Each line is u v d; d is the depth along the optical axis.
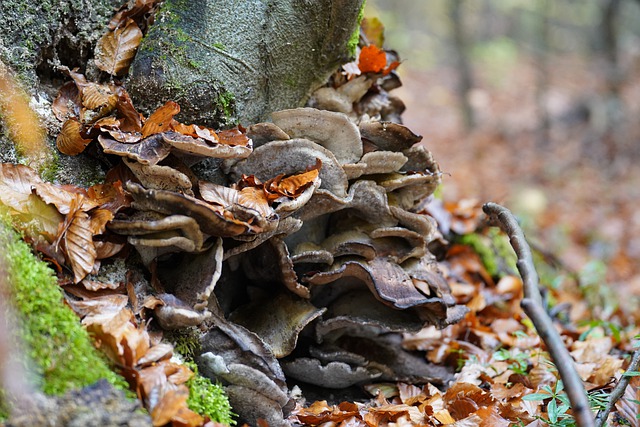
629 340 3.87
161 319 2.30
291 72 2.91
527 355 3.42
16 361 1.86
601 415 2.42
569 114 17.06
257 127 2.62
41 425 1.82
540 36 24.69
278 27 2.80
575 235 9.66
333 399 3.01
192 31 2.66
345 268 2.73
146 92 2.63
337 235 2.90
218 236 2.40
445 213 4.68
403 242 3.00
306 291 2.73
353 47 3.07
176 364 2.18
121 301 2.28
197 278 2.39
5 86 2.48
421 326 2.93
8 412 1.79
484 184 12.96
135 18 2.80
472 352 3.55
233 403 2.41
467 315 3.91
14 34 2.58
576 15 25.98
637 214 11.02
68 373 1.94
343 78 3.15
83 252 2.26
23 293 2.02
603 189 12.49
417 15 26.38
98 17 2.80
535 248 5.56
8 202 2.23
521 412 2.72
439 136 16.53
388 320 2.89
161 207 2.29
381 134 2.81
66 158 2.58
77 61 2.80
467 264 4.63
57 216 2.31
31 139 2.50
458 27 18.17
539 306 2.06
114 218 2.36
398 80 3.42
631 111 16.27
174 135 2.34
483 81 21.75
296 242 2.88
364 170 2.73
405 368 3.22
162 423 1.96
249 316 2.85
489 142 16.00
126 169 2.51
